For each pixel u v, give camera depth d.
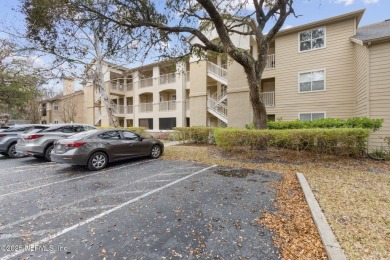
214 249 2.74
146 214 3.75
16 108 25.22
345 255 2.49
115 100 26.62
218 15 8.21
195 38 15.60
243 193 4.72
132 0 7.55
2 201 4.40
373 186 5.01
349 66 12.08
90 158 6.83
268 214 3.68
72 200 4.43
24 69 16.41
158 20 8.50
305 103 13.47
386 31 10.83
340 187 4.94
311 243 2.82
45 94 30.44
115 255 2.65
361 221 3.29
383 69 9.34
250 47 16.67
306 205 4.02
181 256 2.62
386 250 2.59
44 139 8.55
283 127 10.80
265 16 10.30
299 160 8.02
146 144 8.59
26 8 7.40
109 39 8.97
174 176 6.16
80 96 28.89
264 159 8.38
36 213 3.84
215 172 6.60
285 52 14.20
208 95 17.47
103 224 3.42
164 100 22.84
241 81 14.73
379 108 9.43
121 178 6.00
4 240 3.00
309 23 12.95
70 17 8.07
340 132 7.62
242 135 8.97
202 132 13.48
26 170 7.11
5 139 9.80
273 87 15.86
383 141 9.10
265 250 2.71
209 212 3.79
